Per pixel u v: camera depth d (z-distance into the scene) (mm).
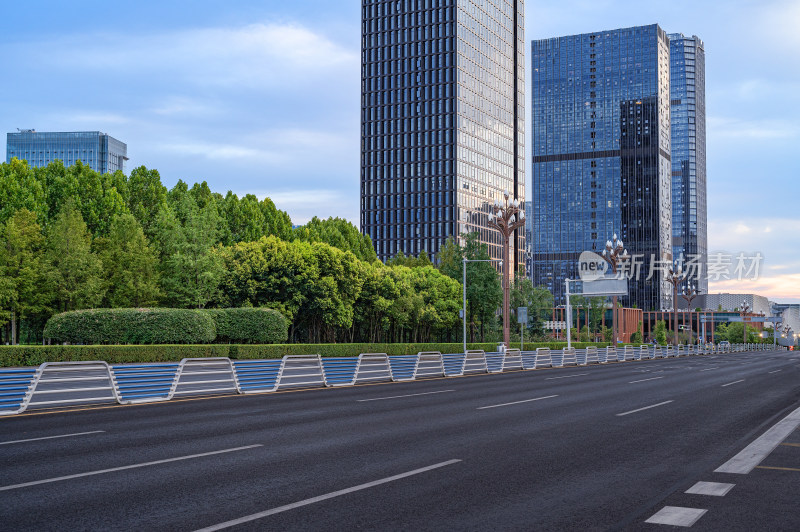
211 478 8656
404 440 11953
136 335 41094
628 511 7188
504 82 162250
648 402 19906
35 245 48750
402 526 6539
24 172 52562
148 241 52375
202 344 41125
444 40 142875
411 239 142000
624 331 172875
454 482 8523
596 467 9648
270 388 23297
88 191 54594
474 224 145750
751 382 29953
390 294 68250
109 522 6629
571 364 51031
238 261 56156
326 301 58500
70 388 17609
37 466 9398
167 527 6469
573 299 124938
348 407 17688
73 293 46875
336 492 7922
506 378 32094
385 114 145750
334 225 88938
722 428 14133
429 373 32469
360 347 49562
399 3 146250
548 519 6836
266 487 8164
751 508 7379
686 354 90000
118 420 14719
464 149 143375
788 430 13828
